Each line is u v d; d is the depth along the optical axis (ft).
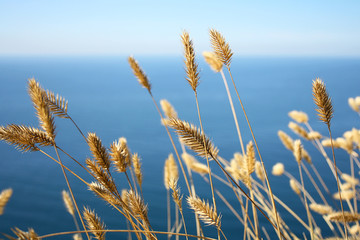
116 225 138.31
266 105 586.86
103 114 550.36
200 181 175.63
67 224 160.66
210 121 456.45
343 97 586.86
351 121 369.50
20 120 434.30
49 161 285.02
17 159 293.43
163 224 131.54
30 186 224.94
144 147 336.90
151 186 210.18
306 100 635.66
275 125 418.10
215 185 166.61
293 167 222.07
